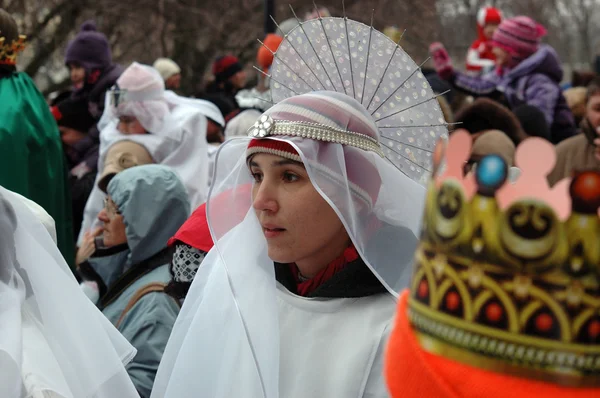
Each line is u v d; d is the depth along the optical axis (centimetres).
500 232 127
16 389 197
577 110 728
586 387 127
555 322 126
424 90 276
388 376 146
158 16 1559
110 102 566
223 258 254
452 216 132
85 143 687
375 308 248
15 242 226
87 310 232
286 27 775
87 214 574
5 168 489
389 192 251
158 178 381
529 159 127
